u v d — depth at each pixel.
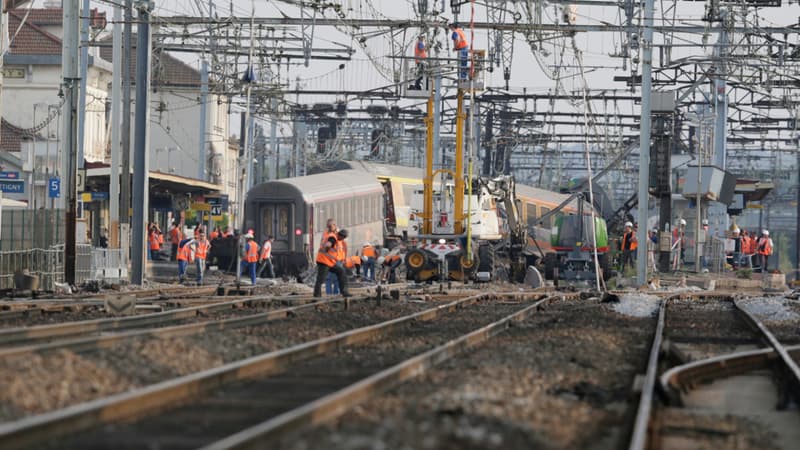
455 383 39.56
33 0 120.75
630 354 53.88
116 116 136.12
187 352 47.12
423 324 70.25
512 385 39.81
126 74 125.75
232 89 183.62
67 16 107.12
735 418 36.41
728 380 46.69
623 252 164.50
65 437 28.38
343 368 45.03
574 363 48.53
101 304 78.19
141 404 32.28
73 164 106.25
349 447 27.27
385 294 96.81
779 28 155.38
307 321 68.75
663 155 171.00
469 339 54.03
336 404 32.03
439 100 176.75
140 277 121.81
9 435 26.08
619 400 39.12
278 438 27.72
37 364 39.25
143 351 45.50
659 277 156.00
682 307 94.88
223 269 166.25
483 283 136.88
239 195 145.62
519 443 29.33
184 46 168.50
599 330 66.00
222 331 58.34
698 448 31.14
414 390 37.66
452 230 140.62
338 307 83.62
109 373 39.91
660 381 39.00
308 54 157.38
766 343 59.81
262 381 40.31
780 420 37.19
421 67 138.38
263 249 135.88
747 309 91.69
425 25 132.62
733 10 157.75
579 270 155.62
